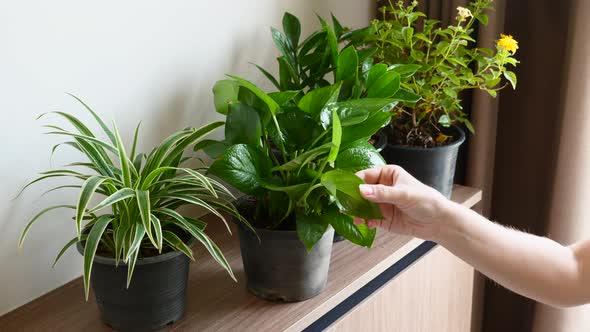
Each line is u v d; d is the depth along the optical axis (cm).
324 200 93
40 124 96
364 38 124
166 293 89
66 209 104
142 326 90
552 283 97
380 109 90
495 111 155
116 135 84
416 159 126
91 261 78
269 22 133
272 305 98
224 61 124
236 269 108
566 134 143
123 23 103
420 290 127
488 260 97
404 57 130
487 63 123
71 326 94
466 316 153
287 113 95
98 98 103
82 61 99
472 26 152
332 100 92
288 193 89
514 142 166
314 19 145
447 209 94
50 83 96
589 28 134
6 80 90
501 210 175
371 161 91
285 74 115
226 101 105
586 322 156
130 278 80
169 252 87
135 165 95
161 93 113
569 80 140
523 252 97
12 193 95
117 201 81
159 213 92
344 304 110
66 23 95
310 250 87
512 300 183
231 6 122
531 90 159
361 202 87
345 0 153
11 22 89
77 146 90
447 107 126
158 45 110
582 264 97
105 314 91
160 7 108
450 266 137
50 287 105
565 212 147
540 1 152
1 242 96
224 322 94
